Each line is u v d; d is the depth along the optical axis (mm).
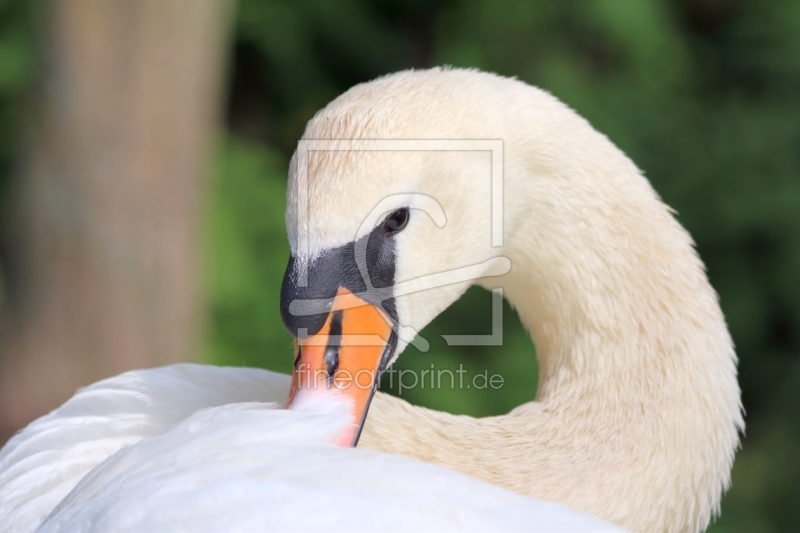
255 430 2648
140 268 6883
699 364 3283
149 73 6770
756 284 9102
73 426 3199
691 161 9297
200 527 2383
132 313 6879
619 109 9359
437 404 7734
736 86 9789
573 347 3426
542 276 3480
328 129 3016
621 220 3387
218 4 7207
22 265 6918
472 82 3316
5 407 6859
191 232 7156
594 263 3391
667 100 9617
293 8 9500
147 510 2459
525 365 8086
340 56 9898
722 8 10164
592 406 3301
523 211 3396
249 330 8023
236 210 8422
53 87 6707
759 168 9164
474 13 9375
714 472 3289
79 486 2822
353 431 2805
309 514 2359
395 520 2357
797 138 9125
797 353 9031
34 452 3195
